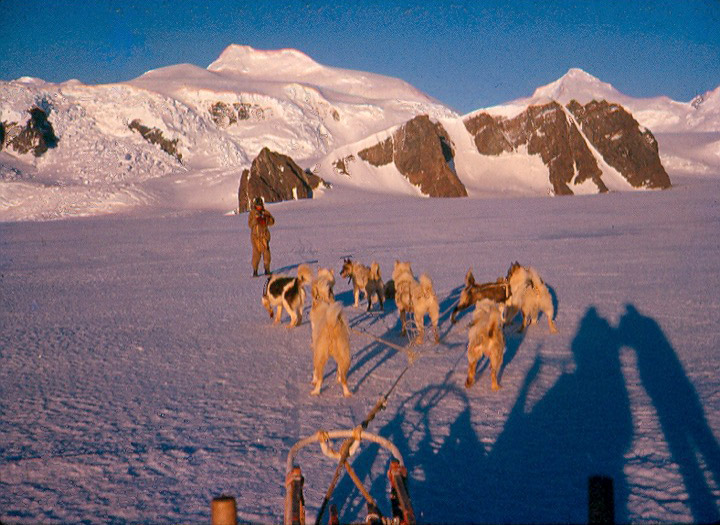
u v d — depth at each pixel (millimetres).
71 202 117312
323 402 6883
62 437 6035
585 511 4418
